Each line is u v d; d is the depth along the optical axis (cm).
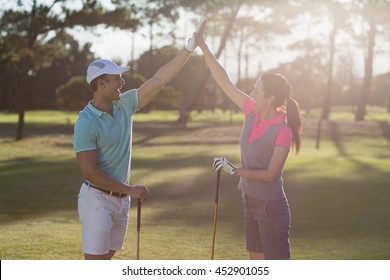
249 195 592
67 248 930
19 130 3981
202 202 1397
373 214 1223
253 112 604
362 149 3275
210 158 2533
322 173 1909
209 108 10975
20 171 1962
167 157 2608
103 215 570
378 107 13200
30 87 10569
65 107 9588
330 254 887
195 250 917
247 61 8231
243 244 962
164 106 10569
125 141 586
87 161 563
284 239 591
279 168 574
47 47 4997
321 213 1239
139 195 572
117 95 578
